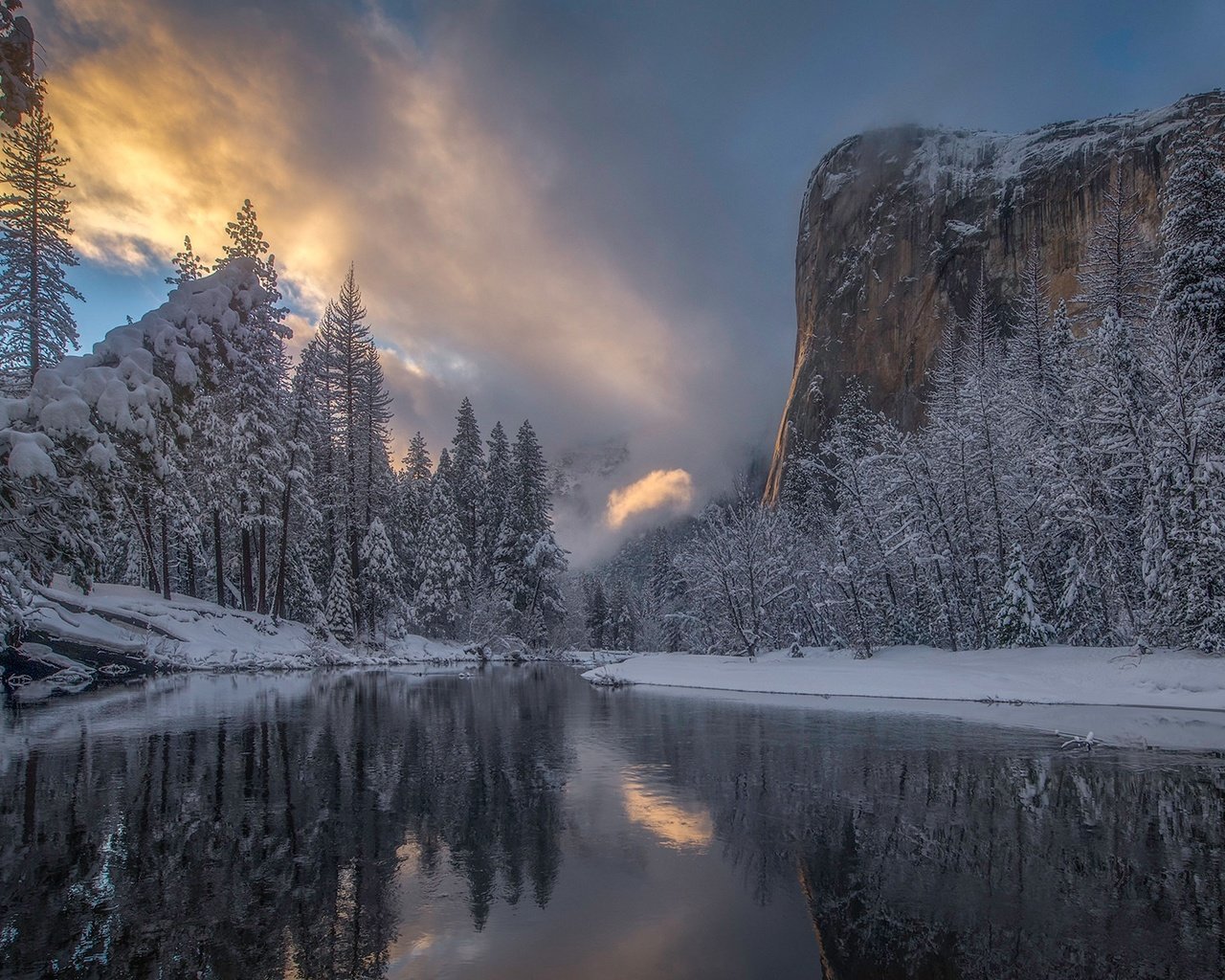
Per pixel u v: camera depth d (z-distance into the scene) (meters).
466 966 4.86
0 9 4.68
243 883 6.38
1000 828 8.30
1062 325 36.28
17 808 8.73
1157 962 5.07
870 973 4.79
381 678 31.33
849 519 34.94
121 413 16.97
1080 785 10.40
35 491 14.25
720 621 45.16
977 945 5.31
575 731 15.65
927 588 33.03
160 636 29.27
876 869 7.00
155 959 4.88
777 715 18.58
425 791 9.93
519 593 54.44
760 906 6.04
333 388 44.19
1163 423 23.59
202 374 28.48
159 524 36.81
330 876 6.62
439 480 52.41
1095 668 22.20
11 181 31.12
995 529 30.61
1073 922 5.76
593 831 8.16
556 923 5.63
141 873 6.60
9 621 19.42
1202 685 19.34
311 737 14.26
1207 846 7.62
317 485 44.66
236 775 10.66
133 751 12.29
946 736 14.83
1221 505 20.66
